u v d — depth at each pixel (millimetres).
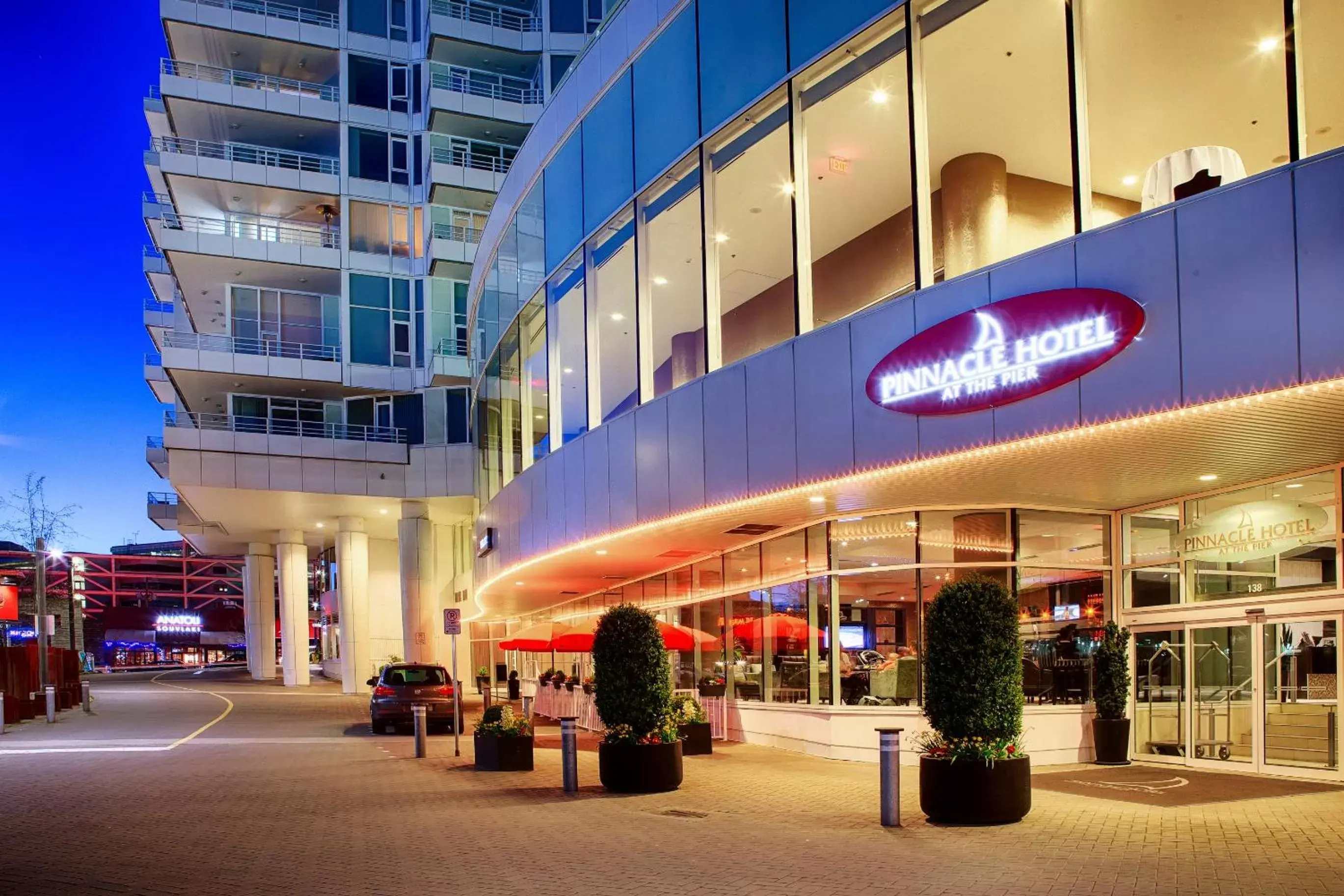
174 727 26953
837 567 17531
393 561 59312
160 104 50656
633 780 13266
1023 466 12914
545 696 31141
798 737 18500
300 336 48125
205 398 49062
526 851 9500
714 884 7969
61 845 10156
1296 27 10898
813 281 20297
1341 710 12688
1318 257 9586
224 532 59000
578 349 22578
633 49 20141
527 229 26422
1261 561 13969
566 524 22312
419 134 50000
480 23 49438
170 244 44562
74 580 68750
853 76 14789
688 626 24500
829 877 8102
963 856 8789
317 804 12836
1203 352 10305
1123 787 12883
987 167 17016
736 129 16859
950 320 12758
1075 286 11508
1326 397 9617
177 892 8070
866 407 13852
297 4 51312
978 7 13266
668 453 18047
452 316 47438
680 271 20797
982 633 10555
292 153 48656
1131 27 13828
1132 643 16188
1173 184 13797
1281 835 9516
